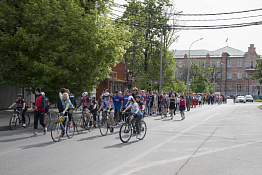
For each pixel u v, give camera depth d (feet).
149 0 120.57
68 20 60.59
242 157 25.34
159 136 38.19
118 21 77.92
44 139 35.04
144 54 127.24
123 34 73.51
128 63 122.72
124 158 24.50
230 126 51.21
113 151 27.66
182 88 151.33
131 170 20.49
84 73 66.13
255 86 338.75
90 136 37.96
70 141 33.65
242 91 344.49
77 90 70.38
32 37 59.93
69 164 22.21
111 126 40.91
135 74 123.03
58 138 33.86
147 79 123.34
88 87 71.15
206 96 191.62
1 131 42.16
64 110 34.27
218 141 34.12
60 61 63.36
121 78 167.53
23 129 44.88
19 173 19.56
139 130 34.81
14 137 36.52
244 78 343.46
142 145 31.22
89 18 62.59
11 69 67.00
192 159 24.32
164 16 122.93
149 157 25.00
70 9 61.52
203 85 217.36
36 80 61.72
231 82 348.38
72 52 62.28
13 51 62.44
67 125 35.37
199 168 21.25
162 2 121.19
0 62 63.93
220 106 145.28
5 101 78.89
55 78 63.98
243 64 344.49
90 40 61.57
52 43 60.08
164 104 71.36
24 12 63.62
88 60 64.39
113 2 75.77
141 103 36.47
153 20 120.67
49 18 59.77
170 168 21.16
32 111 74.79
